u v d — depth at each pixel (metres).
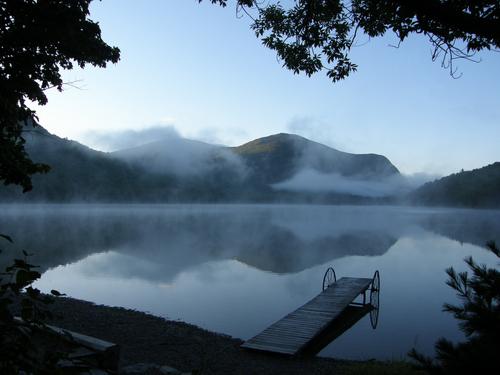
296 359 10.88
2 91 7.65
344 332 15.33
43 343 2.95
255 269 32.00
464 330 3.00
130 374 7.76
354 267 34.06
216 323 16.20
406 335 14.99
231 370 9.59
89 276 26.88
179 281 26.06
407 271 32.16
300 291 23.45
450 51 5.74
